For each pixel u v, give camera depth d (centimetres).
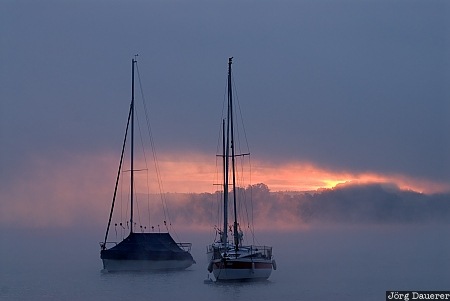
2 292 7675
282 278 9006
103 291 7575
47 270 10394
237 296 7144
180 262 9069
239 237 9131
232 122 8606
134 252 8800
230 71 8669
